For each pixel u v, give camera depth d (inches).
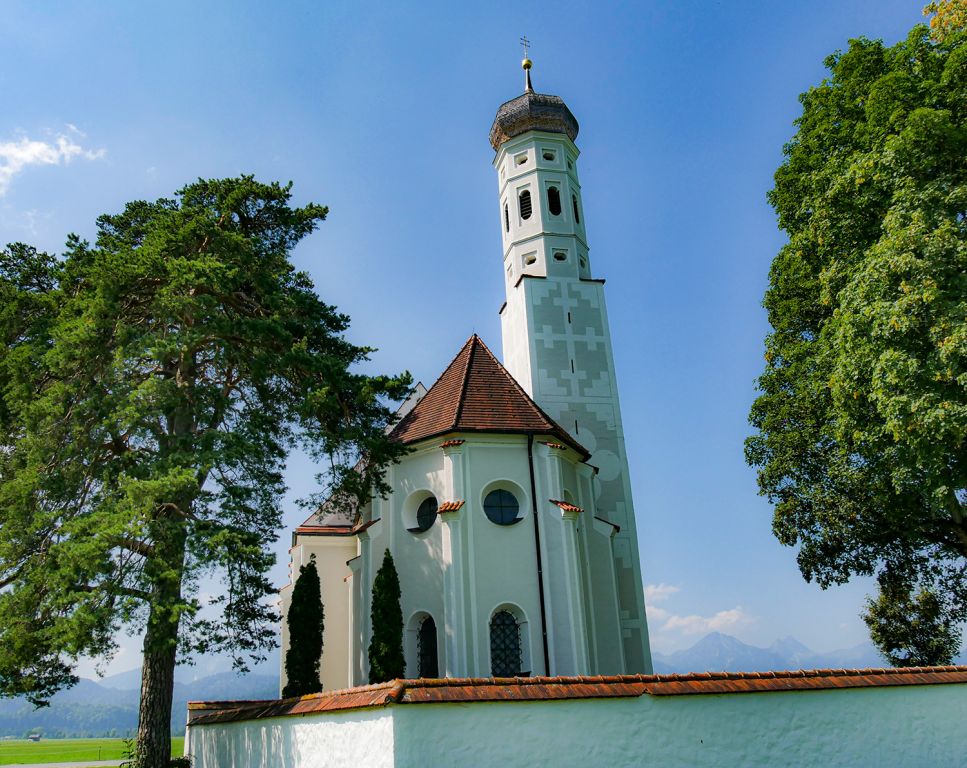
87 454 740.7
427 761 409.7
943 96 821.2
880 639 1273.4
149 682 761.6
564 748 443.5
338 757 466.6
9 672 656.4
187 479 658.8
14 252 885.8
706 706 484.4
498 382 1104.2
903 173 794.2
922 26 896.9
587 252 1483.8
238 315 866.8
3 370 755.4
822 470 1067.3
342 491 874.8
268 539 789.9
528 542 955.3
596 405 1326.3
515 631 926.4
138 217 960.3
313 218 998.4
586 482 1115.9
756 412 1164.5
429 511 997.2
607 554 1076.5
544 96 1526.8
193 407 779.4
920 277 727.7
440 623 915.4
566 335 1365.7
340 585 1317.7
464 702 430.3
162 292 778.2
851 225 859.4
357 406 909.8
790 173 1046.4
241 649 856.3
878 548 1076.5
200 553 646.5
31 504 698.2
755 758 479.5
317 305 940.6
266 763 592.7
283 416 883.4
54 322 791.1
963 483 752.3
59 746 2876.5
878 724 514.3
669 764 461.1
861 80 935.0
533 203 1461.6
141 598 635.5
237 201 917.8
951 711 532.4
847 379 809.5
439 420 1034.7
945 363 695.7
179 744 1605.6
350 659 1027.9
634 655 1175.0
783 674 521.0
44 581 634.2
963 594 1051.3
